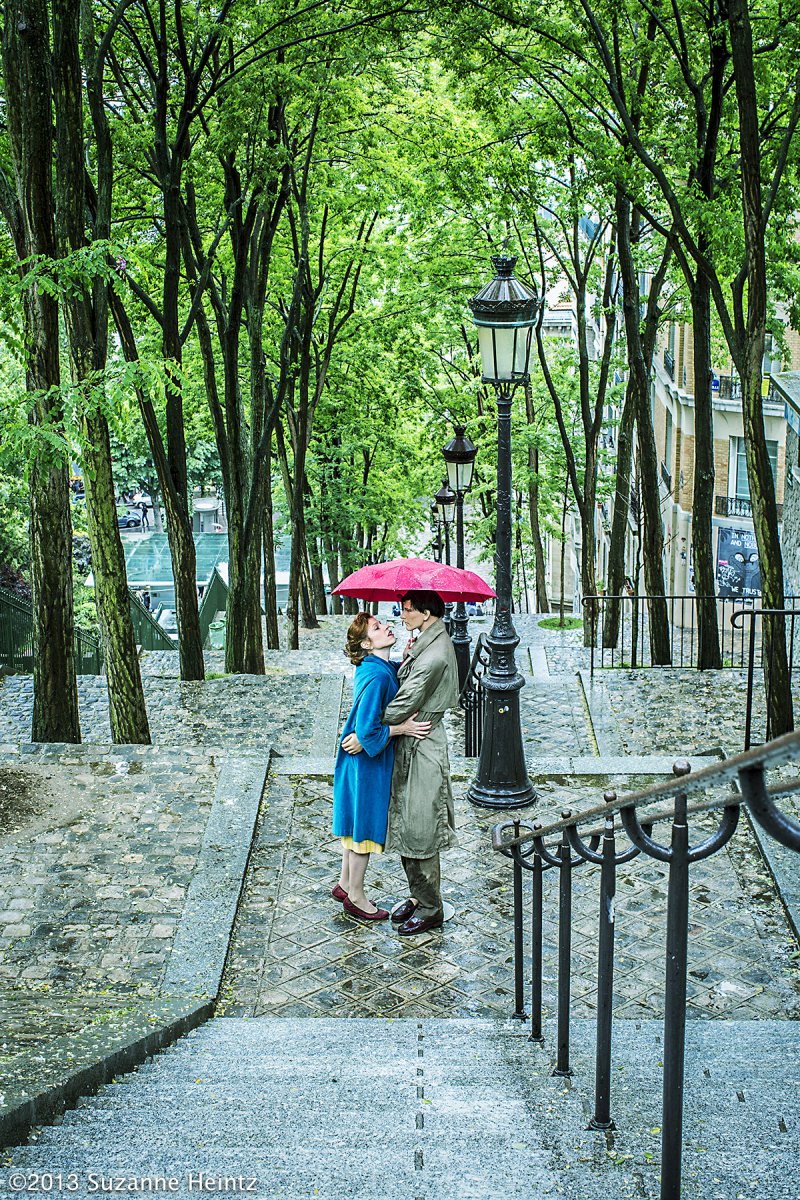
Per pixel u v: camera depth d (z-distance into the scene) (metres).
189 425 29.09
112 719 13.02
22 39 10.98
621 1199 3.47
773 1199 3.46
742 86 11.16
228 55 16.30
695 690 15.46
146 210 18.16
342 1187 3.62
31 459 9.57
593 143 15.42
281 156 16.52
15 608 20.75
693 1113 4.40
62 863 8.77
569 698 16.27
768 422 32.66
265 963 7.63
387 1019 6.67
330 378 33.69
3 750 11.02
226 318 19.98
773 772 10.38
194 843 9.10
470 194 19.55
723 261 14.46
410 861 7.89
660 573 20.12
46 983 7.21
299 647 29.00
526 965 7.50
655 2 14.53
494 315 9.77
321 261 26.30
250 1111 4.52
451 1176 3.69
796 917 7.84
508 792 9.98
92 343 12.12
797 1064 5.16
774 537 11.95
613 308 24.06
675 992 3.28
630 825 3.49
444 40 15.68
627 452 23.22
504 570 10.02
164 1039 6.02
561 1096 4.74
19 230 11.94
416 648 7.77
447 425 37.28
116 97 17.22
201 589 40.28
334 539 37.19
